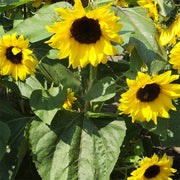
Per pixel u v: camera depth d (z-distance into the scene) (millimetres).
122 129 772
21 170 845
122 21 730
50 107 711
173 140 866
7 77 817
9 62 693
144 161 777
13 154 802
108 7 614
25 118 857
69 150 771
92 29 655
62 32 652
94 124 797
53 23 696
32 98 723
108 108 1198
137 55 749
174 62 699
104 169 758
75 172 762
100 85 730
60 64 814
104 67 857
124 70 865
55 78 806
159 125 774
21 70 697
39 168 754
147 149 956
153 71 727
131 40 728
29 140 760
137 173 753
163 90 711
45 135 770
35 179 842
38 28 698
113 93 719
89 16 626
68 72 812
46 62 813
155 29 734
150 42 728
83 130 791
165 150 1064
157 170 779
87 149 776
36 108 710
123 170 896
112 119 794
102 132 782
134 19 748
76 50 670
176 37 761
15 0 764
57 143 773
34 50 821
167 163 769
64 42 663
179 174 992
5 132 747
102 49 665
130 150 923
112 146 766
